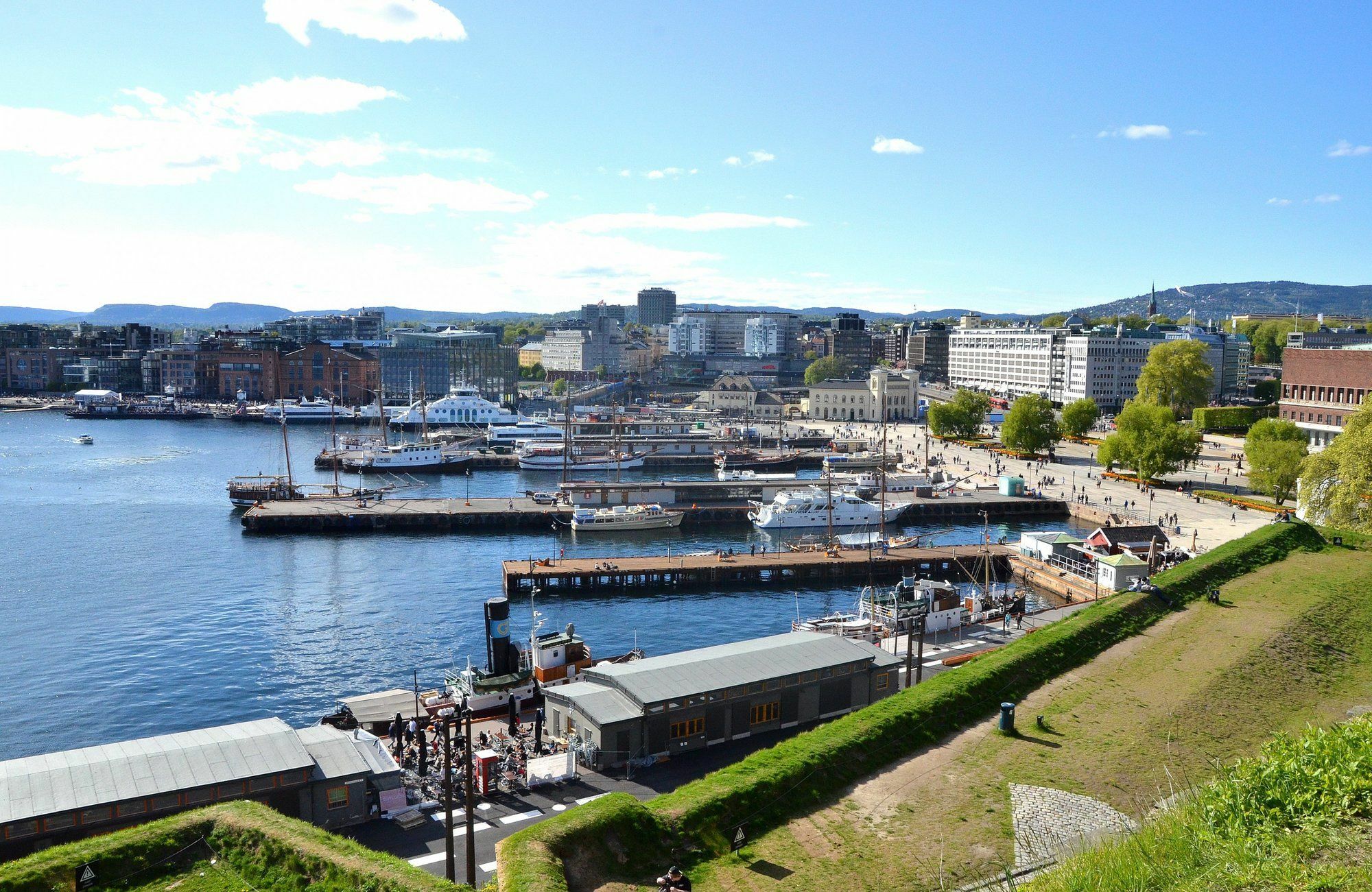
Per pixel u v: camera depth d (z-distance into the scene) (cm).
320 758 5509
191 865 4003
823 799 4784
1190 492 19238
